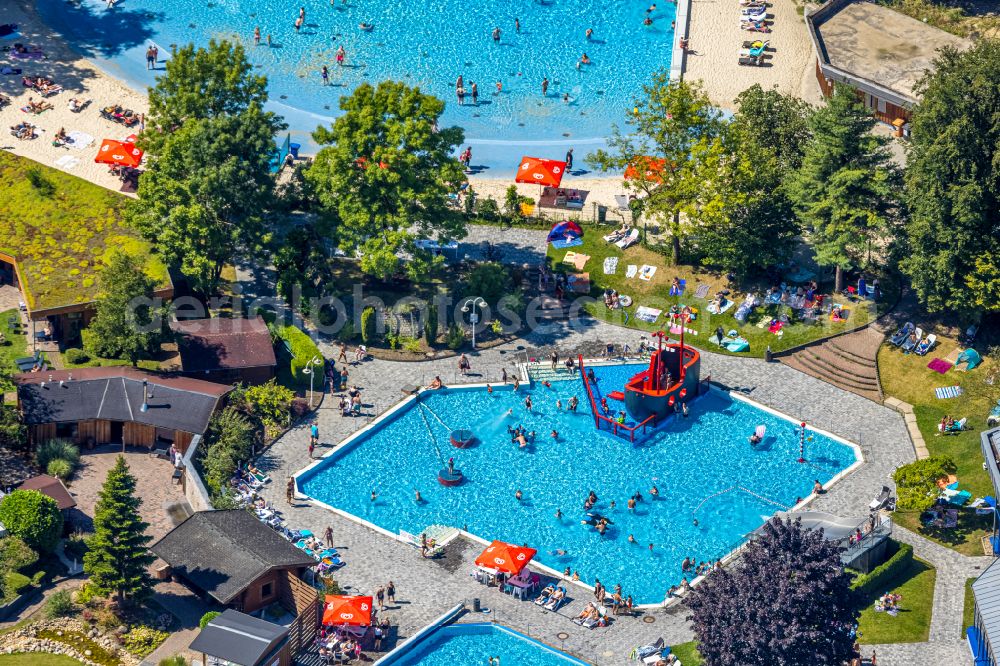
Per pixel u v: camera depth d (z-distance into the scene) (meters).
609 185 156.88
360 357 138.50
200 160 136.00
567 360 138.75
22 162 151.38
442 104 139.12
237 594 110.06
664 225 143.12
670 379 133.50
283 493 124.81
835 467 127.94
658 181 143.88
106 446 128.12
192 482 122.56
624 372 138.12
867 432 130.75
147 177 137.62
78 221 144.38
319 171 140.38
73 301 135.25
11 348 135.75
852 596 106.75
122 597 112.25
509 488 126.88
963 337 135.12
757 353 138.88
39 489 118.62
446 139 140.38
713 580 106.56
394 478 127.50
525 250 149.62
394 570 118.19
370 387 135.88
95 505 121.62
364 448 130.25
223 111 142.50
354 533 121.62
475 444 131.25
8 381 127.50
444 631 112.75
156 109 143.12
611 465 129.12
